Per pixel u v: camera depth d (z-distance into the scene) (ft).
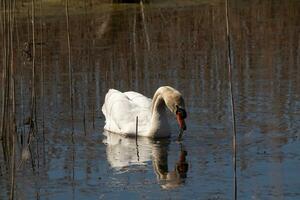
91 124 54.19
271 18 102.32
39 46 82.64
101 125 54.49
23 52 77.41
